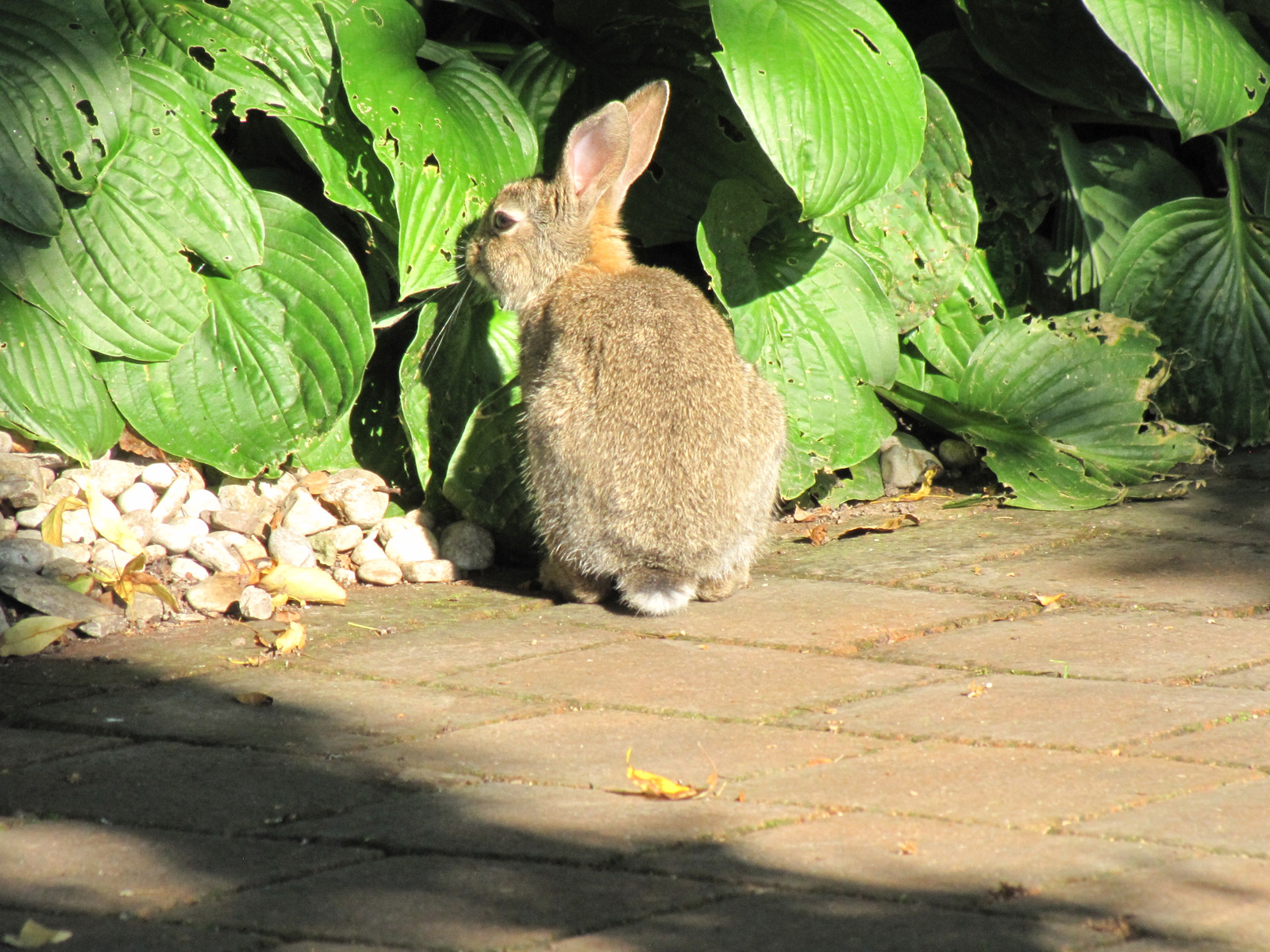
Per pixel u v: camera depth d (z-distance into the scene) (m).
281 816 5.03
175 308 8.76
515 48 11.35
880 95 9.02
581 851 4.68
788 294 10.05
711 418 7.91
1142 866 4.49
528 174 9.52
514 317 10.02
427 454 9.43
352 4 9.27
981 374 10.78
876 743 5.72
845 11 9.34
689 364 8.00
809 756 5.59
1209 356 11.17
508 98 9.66
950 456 11.01
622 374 7.97
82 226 8.62
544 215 8.90
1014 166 11.53
